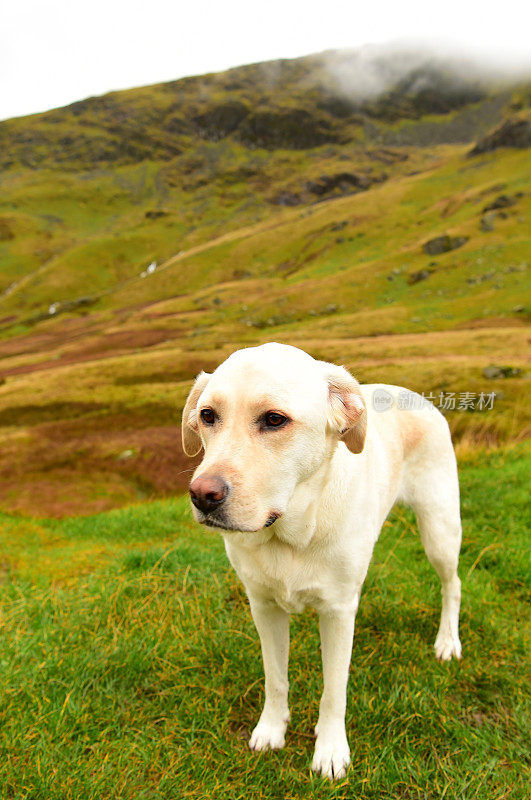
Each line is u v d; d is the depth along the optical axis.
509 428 14.51
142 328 76.38
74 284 130.88
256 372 2.27
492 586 4.66
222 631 3.90
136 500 15.27
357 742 3.02
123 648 3.63
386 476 3.24
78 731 2.98
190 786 2.67
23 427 29.47
